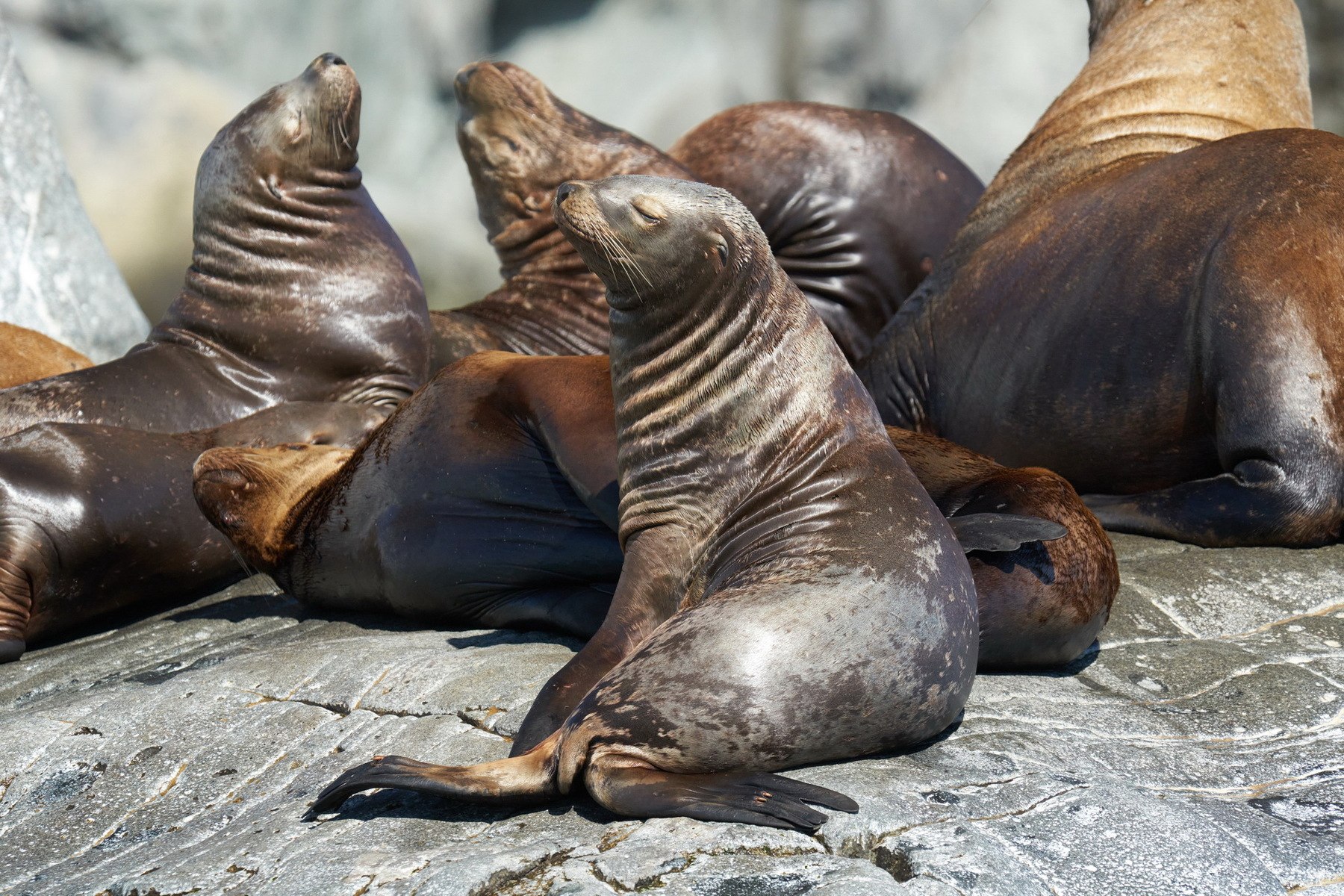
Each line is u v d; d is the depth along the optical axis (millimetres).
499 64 23594
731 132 24531
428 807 9609
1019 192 19016
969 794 8953
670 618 10172
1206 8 19250
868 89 61938
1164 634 13031
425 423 14273
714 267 10938
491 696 10945
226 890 8641
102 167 60281
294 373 20188
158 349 20156
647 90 64125
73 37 61375
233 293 20250
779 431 10914
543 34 67375
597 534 13398
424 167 65688
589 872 8070
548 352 22750
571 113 23703
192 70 62938
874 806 8594
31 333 22750
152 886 8914
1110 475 16750
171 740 11422
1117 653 12523
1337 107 50219
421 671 11719
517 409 13805
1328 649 12477
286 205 20281
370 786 9125
